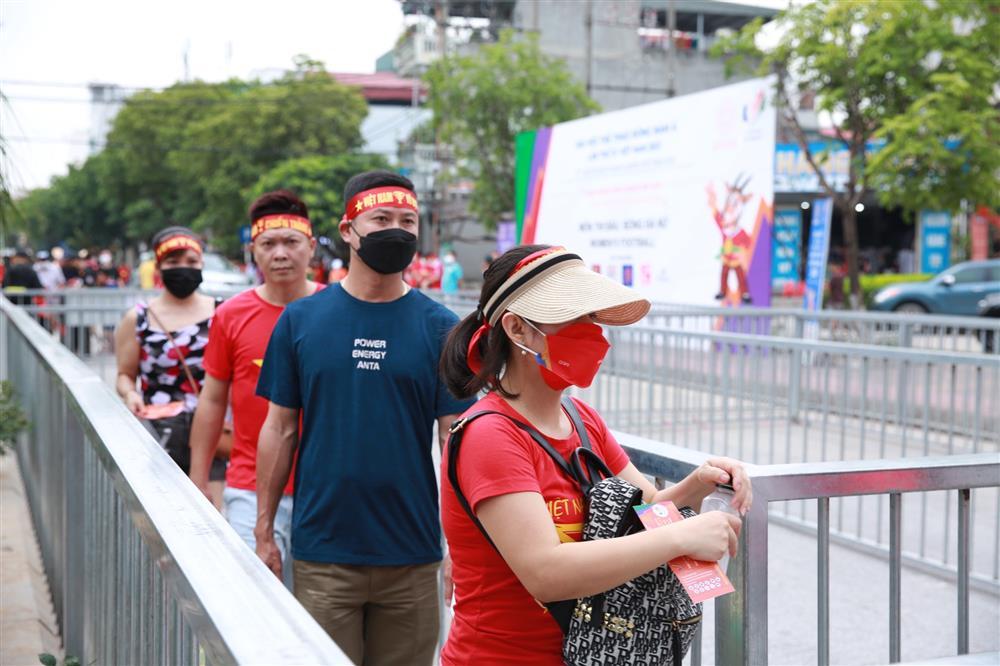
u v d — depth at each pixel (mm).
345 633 3049
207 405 3908
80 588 3598
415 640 3121
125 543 2389
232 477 3783
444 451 2010
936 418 7359
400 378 3037
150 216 51969
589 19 32688
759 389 8227
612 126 17531
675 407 9125
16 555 5426
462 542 1991
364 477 3012
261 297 3844
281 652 1167
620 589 1822
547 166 19844
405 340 3061
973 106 17531
